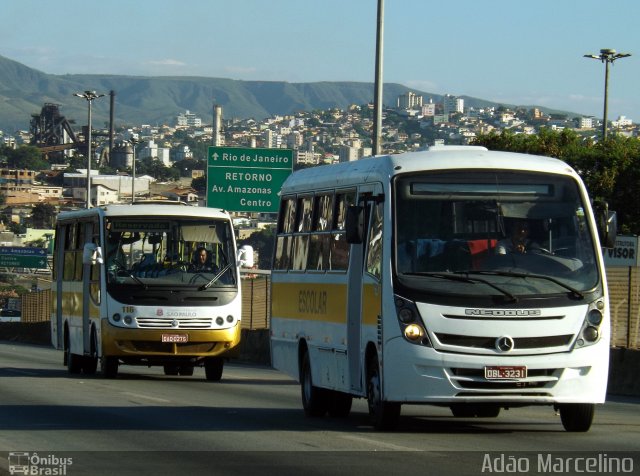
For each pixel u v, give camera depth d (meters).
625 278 43.56
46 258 167.75
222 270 44.84
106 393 37.25
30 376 46.62
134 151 129.12
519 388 23.05
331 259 28.44
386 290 23.67
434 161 24.53
